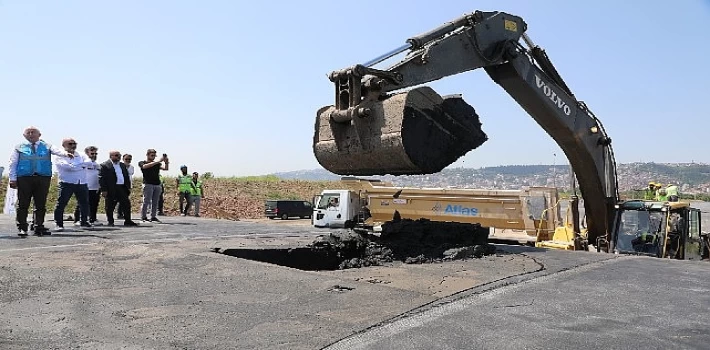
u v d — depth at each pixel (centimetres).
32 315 431
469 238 930
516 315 469
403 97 773
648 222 1177
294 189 4684
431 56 895
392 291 544
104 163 1248
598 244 1242
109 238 952
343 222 1970
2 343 360
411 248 888
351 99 813
